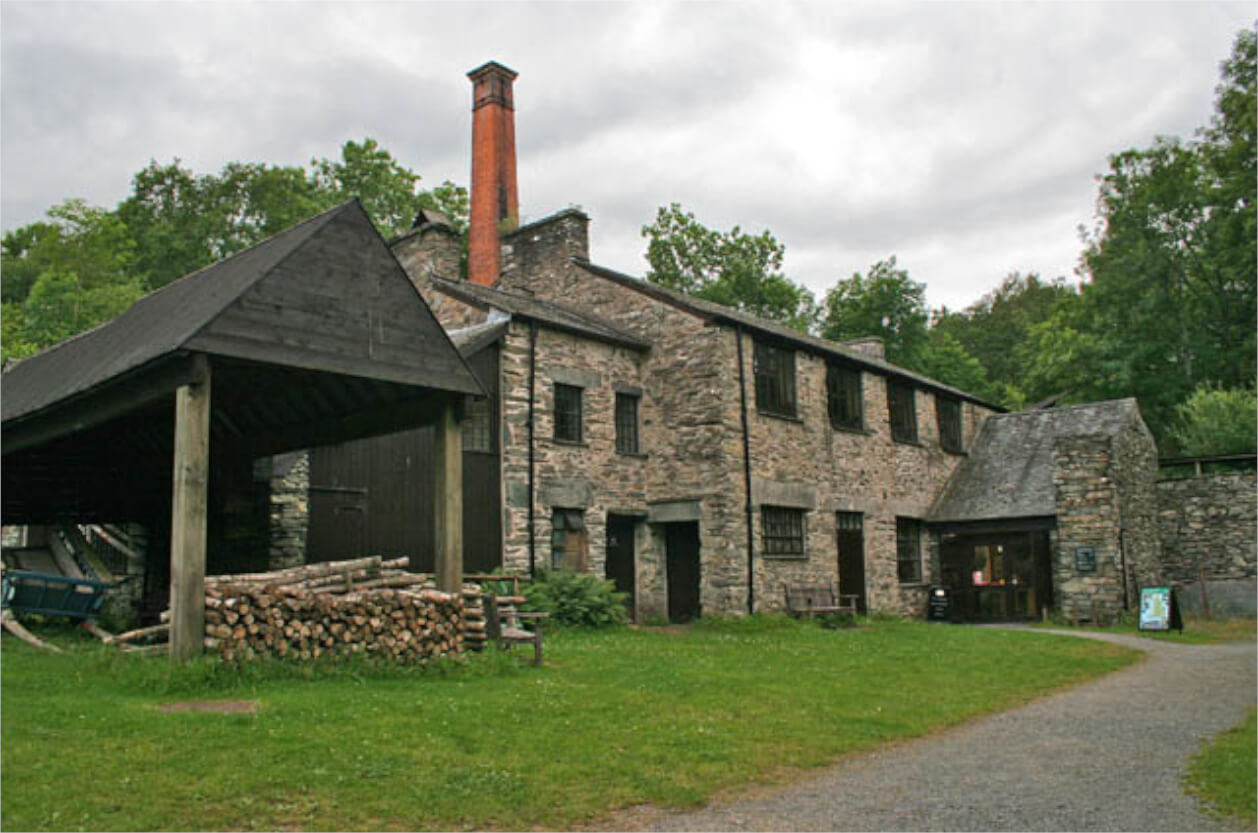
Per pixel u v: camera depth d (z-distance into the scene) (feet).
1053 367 132.67
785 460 66.85
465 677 32.53
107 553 53.47
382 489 52.06
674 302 64.85
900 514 78.18
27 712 23.40
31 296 116.98
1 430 38.09
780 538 65.67
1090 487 69.77
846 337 141.49
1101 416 84.17
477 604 37.81
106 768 19.29
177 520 28.50
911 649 47.85
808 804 20.22
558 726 25.46
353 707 25.62
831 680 36.47
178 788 18.49
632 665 37.63
